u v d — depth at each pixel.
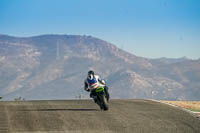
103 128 29.86
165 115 36.94
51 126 30.69
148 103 48.41
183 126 30.84
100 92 42.16
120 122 32.66
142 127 30.30
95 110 40.94
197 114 39.00
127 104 47.06
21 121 32.94
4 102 49.25
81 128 29.86
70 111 39.72
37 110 40.38
